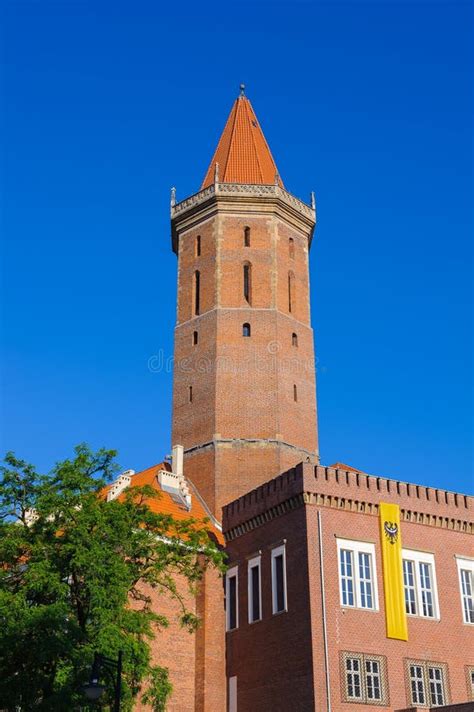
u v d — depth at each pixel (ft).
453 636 159.63
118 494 188.44
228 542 178.81
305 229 227.61
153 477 194.90
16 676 113.91
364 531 159.12
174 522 134.62
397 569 158.10
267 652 156.35
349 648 147.02
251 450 194.39
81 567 117.70
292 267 219.61
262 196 217.97
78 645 114.11
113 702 112.37
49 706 106.93
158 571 131.95
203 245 218.59
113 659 107.34
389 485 165.17
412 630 155.12
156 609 163.73
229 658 167.22
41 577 114.42
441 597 161.89
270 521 166.40
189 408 204.64
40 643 109.29
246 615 166.09
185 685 162.30
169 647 162.71
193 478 196.75
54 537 122.93
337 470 160.76
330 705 140.77
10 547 121.08
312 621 146.41
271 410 198.29
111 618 114.32
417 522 165.89
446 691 153.69
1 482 126.11
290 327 211.00
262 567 164.96
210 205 219.61
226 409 198.59
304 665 145.07
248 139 236.43
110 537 121.80
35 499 125.80
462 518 171.12
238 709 159.84
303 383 208.13
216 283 211.00
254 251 214.07
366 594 154.20
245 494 179.63
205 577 171.94
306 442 202.28
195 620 136.87
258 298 209.67
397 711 140.87
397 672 149.69
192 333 211.82
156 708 121.80
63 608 112.88
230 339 205.16
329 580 151.23
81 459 127.54
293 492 159.02
